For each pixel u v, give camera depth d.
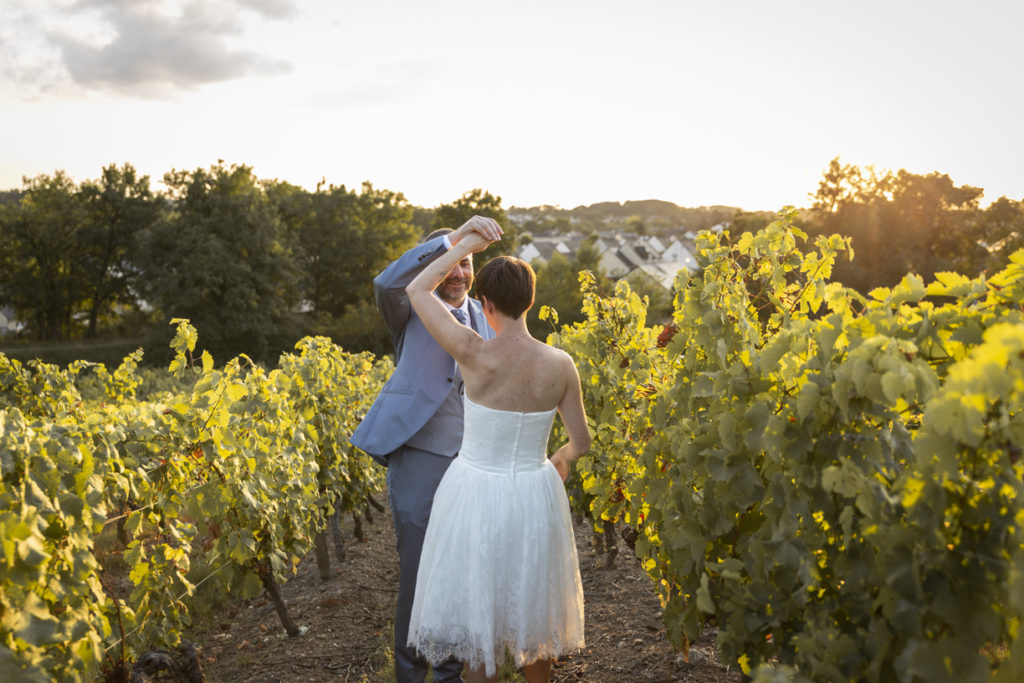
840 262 39.56
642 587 4.39
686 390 2.61
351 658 3.92
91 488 2.50
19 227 49.41
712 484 2.11
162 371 24.20
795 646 1.81
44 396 6.61
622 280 4.78
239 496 3.93
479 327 3.38
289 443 5.08
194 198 43.09
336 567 5.91
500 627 2.49
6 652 1.80
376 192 54.84
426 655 2.53
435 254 3.06
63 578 2.26
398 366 3.24
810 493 1.78
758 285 2.75
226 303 42.62
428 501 3.09
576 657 3.49
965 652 1.42
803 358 1.93
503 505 2.52
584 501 5.05
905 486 1.54
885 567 1.52
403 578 3.11
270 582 4.23
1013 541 1.43
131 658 3.18
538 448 2.64
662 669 3.19
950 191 39.09
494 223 2.73
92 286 51.41
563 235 131.25
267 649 4.14
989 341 1.30
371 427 3.15
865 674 1.60
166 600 3.48
